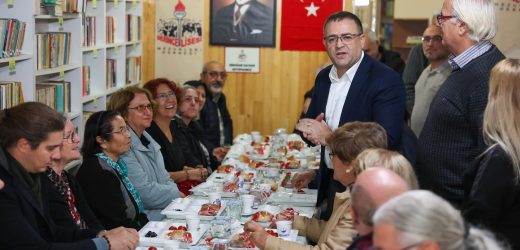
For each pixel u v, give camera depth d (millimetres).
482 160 2469
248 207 3580
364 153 2227
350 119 3598
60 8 4770
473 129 2848
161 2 7148
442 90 2994
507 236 2414
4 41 4047
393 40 9695
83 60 5840
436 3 9180
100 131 3602
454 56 3047
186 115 5453
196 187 4148
